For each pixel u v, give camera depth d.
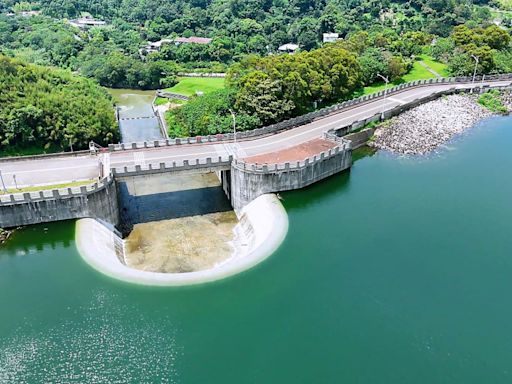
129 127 138.12
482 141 116.12
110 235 77.44
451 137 118.31
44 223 75.50
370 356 53.16
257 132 101.75
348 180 94.50
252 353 53.69
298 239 74.62
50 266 68.25
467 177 96.31
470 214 82.31
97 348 54.28
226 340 55.47
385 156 106.69
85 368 51.56
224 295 62.97
